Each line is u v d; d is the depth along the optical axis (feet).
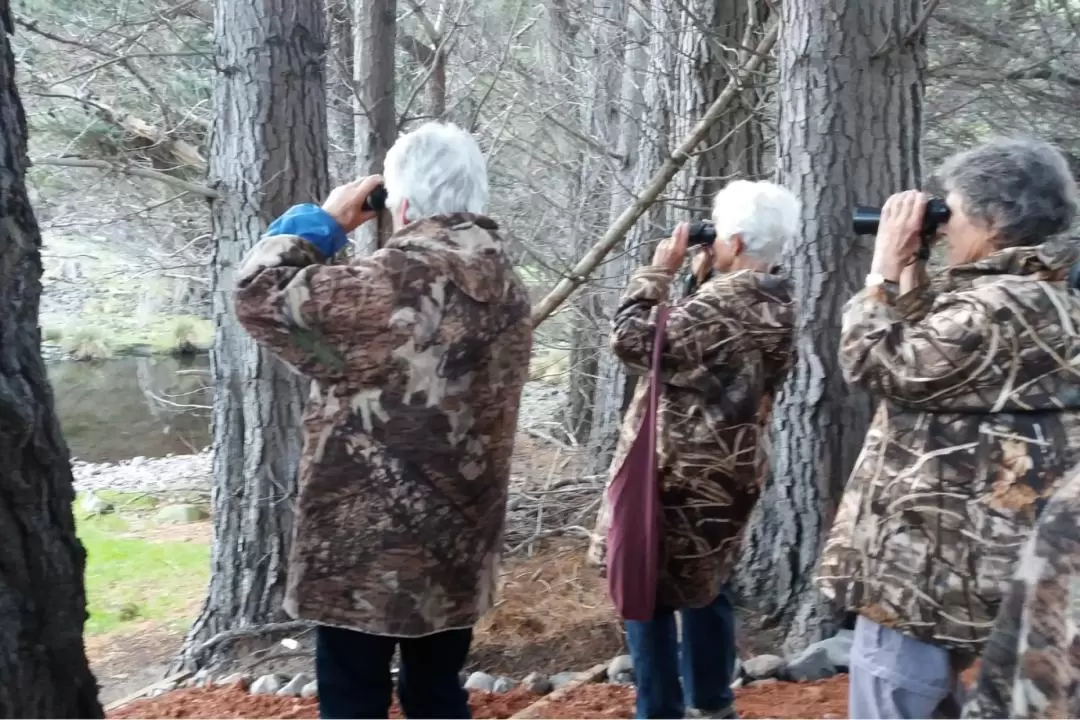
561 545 21.34
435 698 7.48
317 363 6.50
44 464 6.44
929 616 6.11
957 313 6.05
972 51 24.16
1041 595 3.26
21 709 6.23
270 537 16.24
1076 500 3.32
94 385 54.03
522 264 24.13
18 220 6.44
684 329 8.38
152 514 34.32
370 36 18.72
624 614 8.51
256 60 15.42
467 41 28.50
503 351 6.88
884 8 12.15
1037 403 5.94
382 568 6.55
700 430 8.48
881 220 6.68
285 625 15.67
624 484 8.46
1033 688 3.24
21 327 6.38
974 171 6.30
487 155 23.31
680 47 19.44
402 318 6.44
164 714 12.26
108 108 19.74
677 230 9.12
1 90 6.34
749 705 11.07
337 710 7.09
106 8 22.80
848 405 12.65
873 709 6.39
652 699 9.17
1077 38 23.15
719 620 9.63
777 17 16.49
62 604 6.55
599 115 26.86
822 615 12.91
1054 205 6.14
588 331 25.58
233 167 15.71
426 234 6.72
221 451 16.51
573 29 29.91
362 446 6.54
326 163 16.22
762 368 8.60
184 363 58.08
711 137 19.29
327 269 6.47
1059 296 6.05
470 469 6.73
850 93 12.26
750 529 14.05
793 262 12.75
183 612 24.07
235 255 15.85
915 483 6.20
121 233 24.76
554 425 31.73
